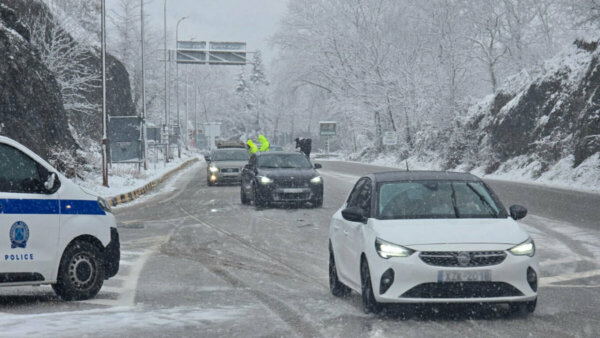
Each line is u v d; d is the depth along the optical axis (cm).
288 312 866
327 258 1386
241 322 802
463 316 832
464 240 810
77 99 4400
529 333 743
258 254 1441
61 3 6306
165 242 1636
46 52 3888
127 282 1121
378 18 7356
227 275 1191
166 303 934
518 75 4866
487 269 792
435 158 5522
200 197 2972
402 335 737
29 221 908
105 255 1000
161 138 5622
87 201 984
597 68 3803
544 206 2309
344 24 7700
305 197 2372
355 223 921
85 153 3575
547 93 4197
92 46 5478
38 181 931
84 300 959
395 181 943
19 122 2797
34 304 932
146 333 737
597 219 1964
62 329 744
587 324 788
